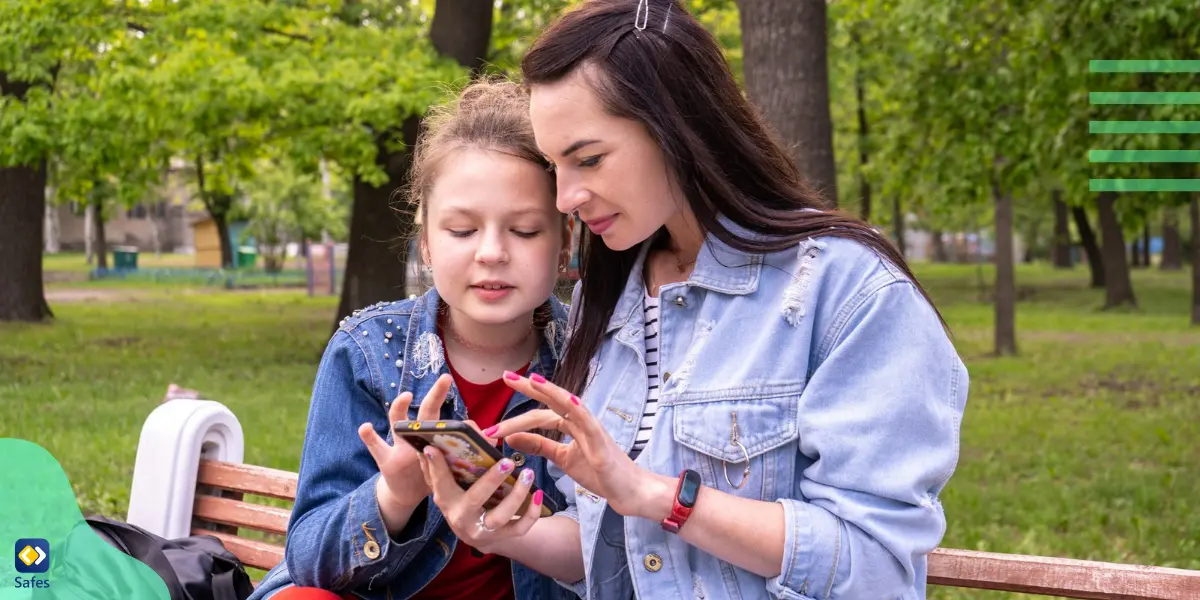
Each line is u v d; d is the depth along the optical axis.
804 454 1.88
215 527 3.13
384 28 14.18
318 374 2.24
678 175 1.87
